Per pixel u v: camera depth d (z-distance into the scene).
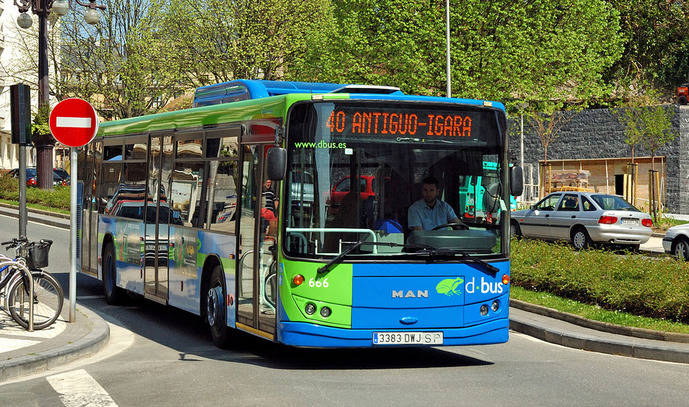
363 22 40.03
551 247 19.58
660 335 11.64
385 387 8.99
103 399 8.44
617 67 59.94
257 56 47.91
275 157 9.60
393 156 10.07
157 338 12.59
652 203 35.47
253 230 10.64
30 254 12.21
